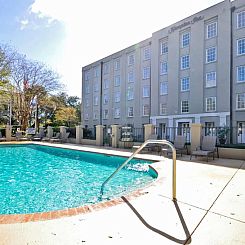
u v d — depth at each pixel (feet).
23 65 99.35
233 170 24.25
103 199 18.58
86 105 154.71
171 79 99.30
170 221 10.90
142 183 23.31
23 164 36.81
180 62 96.84
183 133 80.43
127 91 122.83
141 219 11.13
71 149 49.67
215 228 10.12
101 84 140.87
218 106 84.58
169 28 101.19
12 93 95.76
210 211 12.19
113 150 45.98
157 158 33.47
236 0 82.84
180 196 14.84
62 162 38.55
